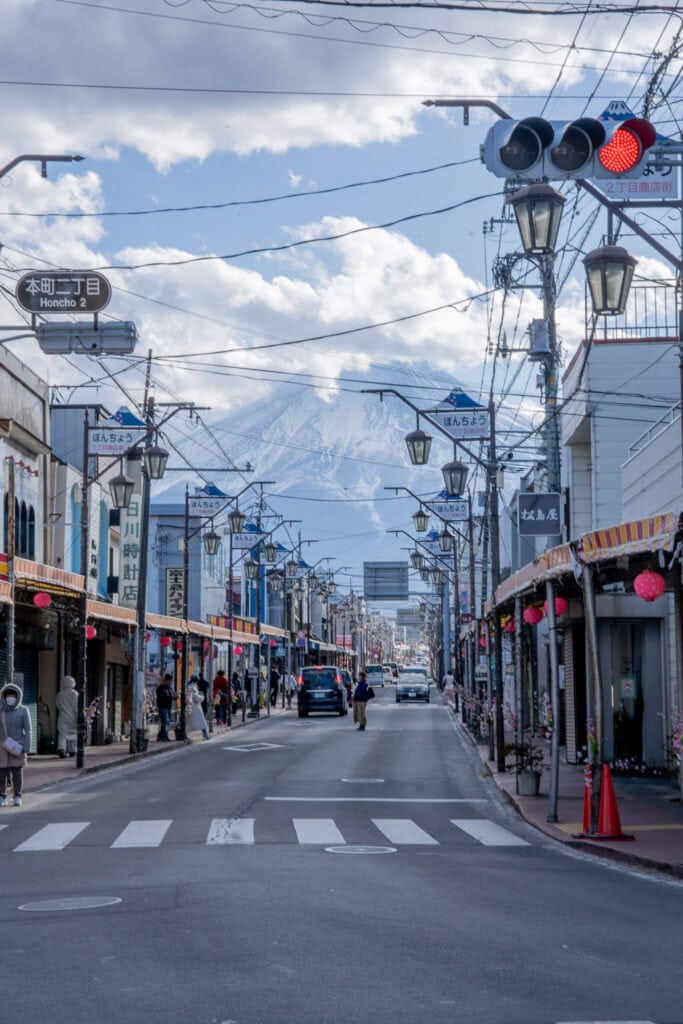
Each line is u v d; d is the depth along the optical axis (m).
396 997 8.24
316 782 29.31
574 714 35.22
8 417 37.53
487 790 28.50
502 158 12.42
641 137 12.34
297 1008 7.95
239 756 38.41
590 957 9.66
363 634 189.00
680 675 24.28
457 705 68.81
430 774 32.28
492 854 17.45
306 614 123.12
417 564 68.31
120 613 38.47
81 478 45.28
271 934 10.55
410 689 91.12
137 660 39.78
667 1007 8.00
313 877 14.30
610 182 13.57
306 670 69.44
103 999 8.30
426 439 29.14
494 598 33.03
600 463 37.91
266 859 16.08
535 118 12.20
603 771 18.52
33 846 17.69
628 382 38.12
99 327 21.62
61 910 12.05
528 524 32.16
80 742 32.53
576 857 17.25
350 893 13.02
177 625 46.94
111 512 50.81
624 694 31.83
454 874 14.89
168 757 38.78
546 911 11.99
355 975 8.93
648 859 15.80
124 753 39.31
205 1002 8.14
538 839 19.69
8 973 9.22
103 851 17.05
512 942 10.27
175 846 17.61
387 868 15.35
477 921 11.32
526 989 8.51
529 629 47.03
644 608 30.69
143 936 10.54
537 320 37.31
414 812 23.50
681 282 18.09
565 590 27.58
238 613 91.25
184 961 9.48
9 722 23.69
